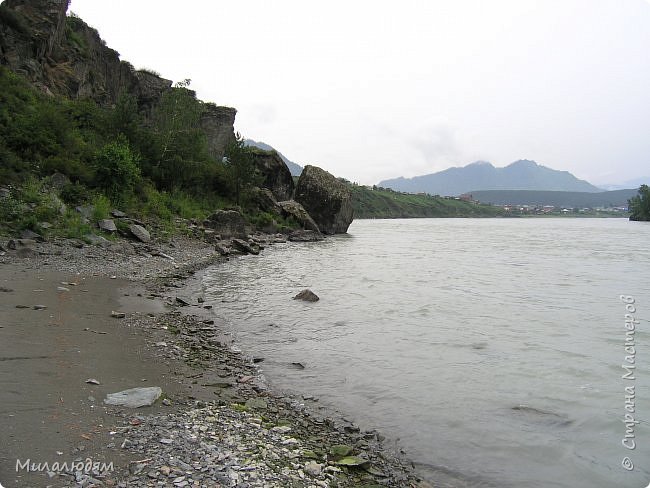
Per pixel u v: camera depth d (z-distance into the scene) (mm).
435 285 21531
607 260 33750
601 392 8750
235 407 7430
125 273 18750
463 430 7270
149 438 5699
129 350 9555
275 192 68500
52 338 9352
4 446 5039
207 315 14094
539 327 13680
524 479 5996
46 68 43719
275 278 22453
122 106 40688
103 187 29438
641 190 147250
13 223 19844
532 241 55500
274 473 5352
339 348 11383
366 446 6660
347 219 67125
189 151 46750
